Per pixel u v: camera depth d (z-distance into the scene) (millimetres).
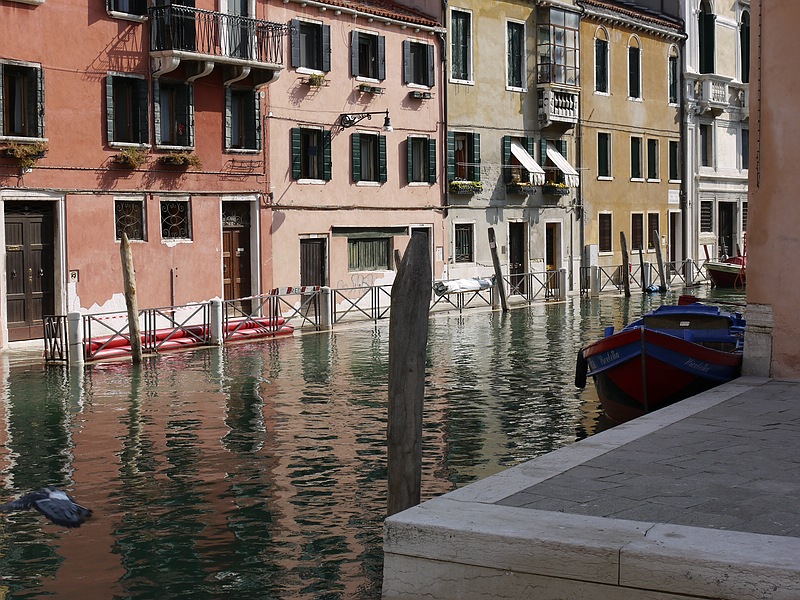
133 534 9562
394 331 8000
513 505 6664
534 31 35500
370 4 29688
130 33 23047
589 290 37250
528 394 16359
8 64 20828
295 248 27469
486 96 33625
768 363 12109
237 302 26031
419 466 8062
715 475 7441
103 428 13922
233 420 14422
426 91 31219
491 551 6102
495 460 12141
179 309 24406
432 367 19172
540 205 35969
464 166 33062
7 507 3867
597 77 38844
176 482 11273
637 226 41250
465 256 33250
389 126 28672
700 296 36781
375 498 10633
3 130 20891
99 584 8391
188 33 23719
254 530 9648
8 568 8742
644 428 9117
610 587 5828
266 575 8547
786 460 7910
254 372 18578
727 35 45688
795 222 11875
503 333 24609
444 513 6480
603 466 7680
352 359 20234
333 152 28406
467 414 14758
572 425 14023
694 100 44094
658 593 5715
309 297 27562
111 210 22875
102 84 22578
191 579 8477
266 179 26500
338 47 28375
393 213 30375
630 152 40625
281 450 12656
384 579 6418
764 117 12055
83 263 22359
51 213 21969
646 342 13141
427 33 31344
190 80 24266
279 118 26781
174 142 24250
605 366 13633
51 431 13773
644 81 41312
